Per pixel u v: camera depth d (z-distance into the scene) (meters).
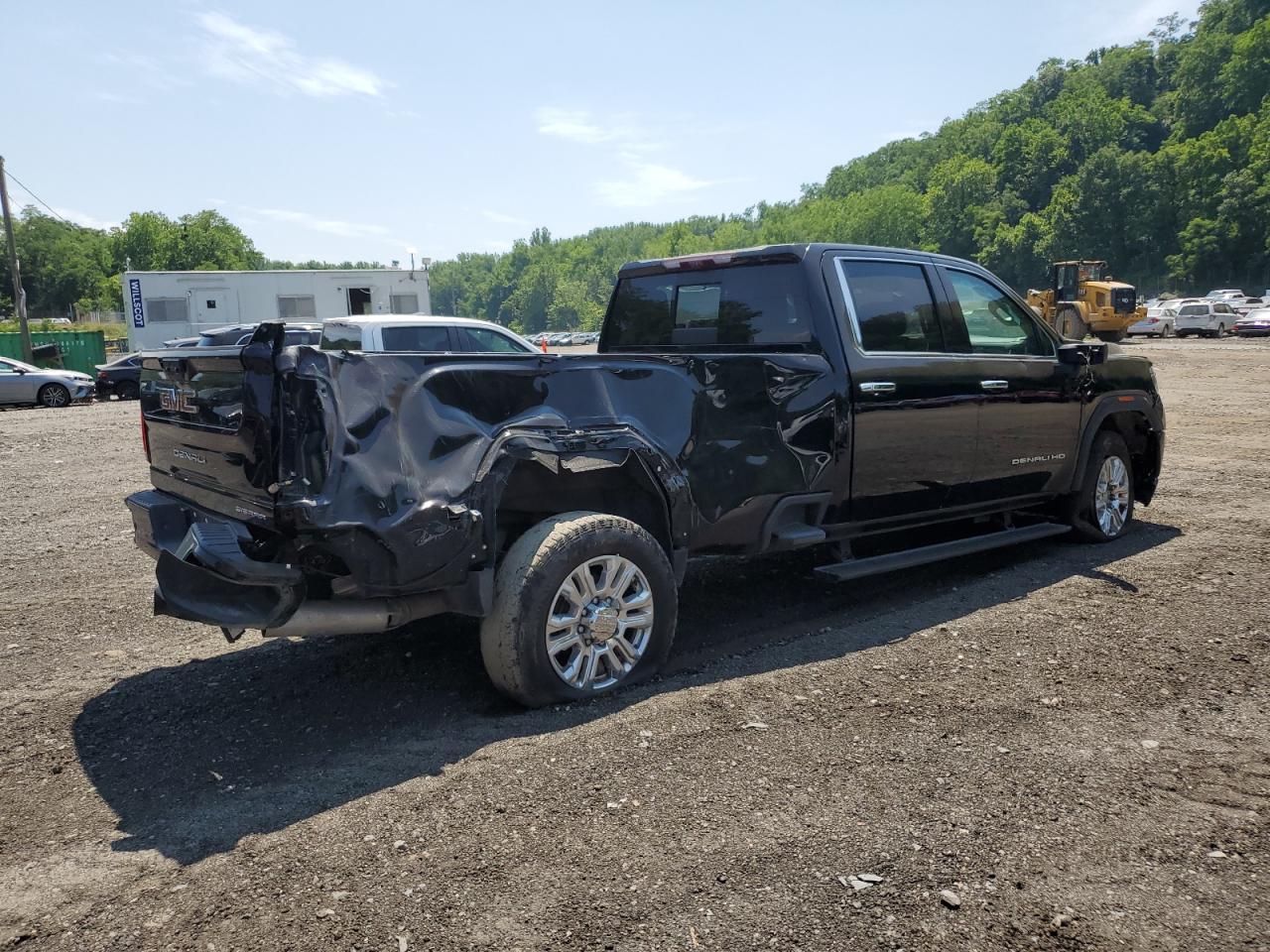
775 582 5.64
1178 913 2.33
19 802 3.08
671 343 5.59
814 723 3.49
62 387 21.61
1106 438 6.39
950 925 2.29
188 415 3.88
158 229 119.50
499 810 2.88
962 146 169.00
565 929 2.29
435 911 2.37
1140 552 6.08
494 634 3.58
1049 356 6.00
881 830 2.72
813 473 4.64
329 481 3.19
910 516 5.21
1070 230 114.31
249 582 3.14
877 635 4.56
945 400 5.20
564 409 3.80
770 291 5.01
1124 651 4.23
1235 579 5.35
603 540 3.73
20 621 5.15
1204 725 3.44
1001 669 4.03
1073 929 2.28
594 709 3.68
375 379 3.34
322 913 2.38
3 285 120.06
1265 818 2.78
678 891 2.44
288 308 28.84
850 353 4.79
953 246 138.88
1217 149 105.00
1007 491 5.73
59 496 9.24
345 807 2.94
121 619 5.18
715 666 4.16
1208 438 11.61
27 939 2.32
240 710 3.85
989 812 2.83
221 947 2.26
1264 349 30.20
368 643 4.66
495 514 3.59
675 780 3.04
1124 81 161.38
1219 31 140.75
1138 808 2.85
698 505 4.23
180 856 2.69
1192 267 99.94
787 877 2.49
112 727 3.70
